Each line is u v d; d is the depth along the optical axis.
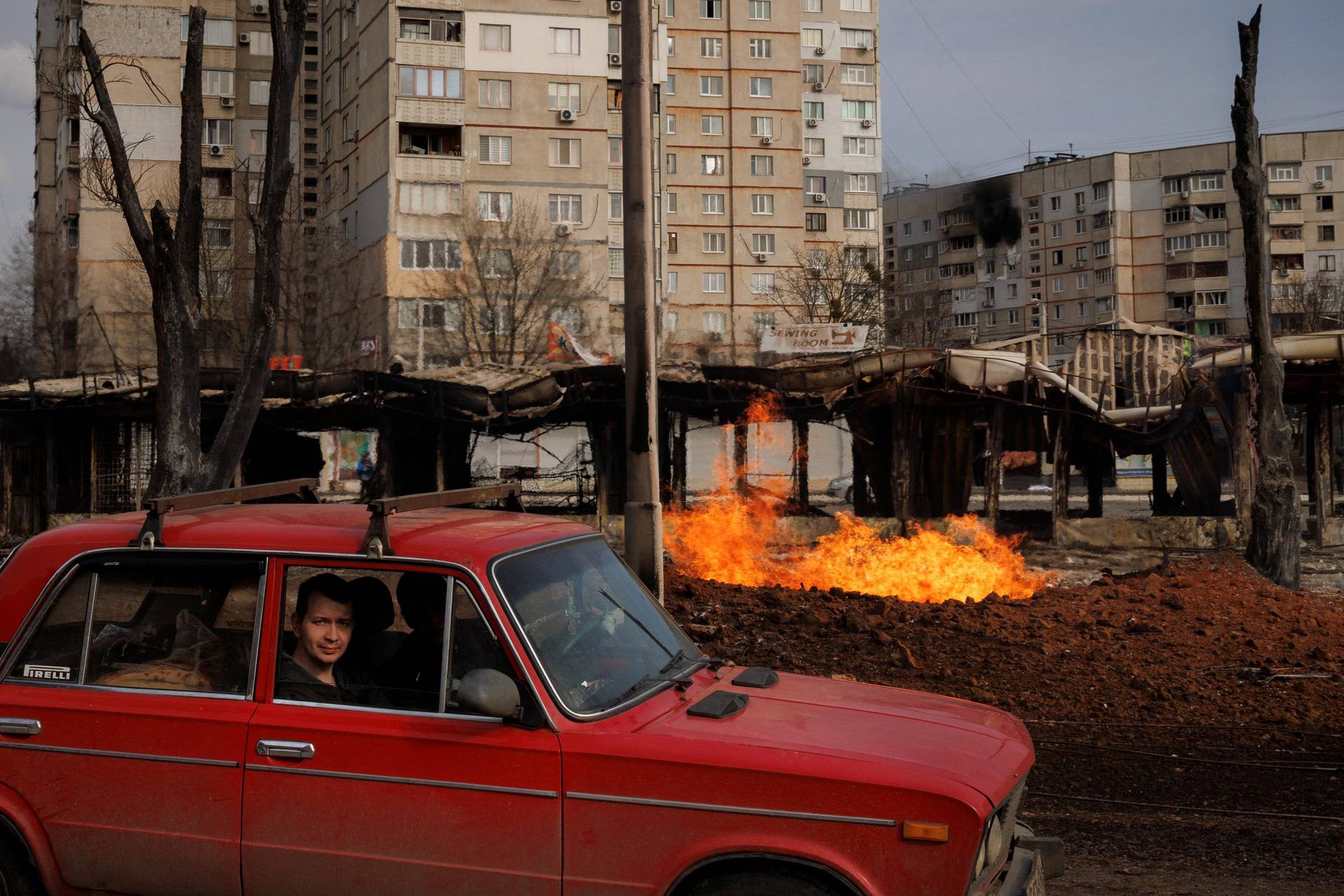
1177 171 91.94
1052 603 10.82
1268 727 7.43
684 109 69.38
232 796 3.39
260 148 59.28
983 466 38.97
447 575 3.42
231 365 43.84
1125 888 4.77
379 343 52.75
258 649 3.51
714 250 69.44
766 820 3.00
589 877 3.11
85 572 3.74
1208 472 21.81
